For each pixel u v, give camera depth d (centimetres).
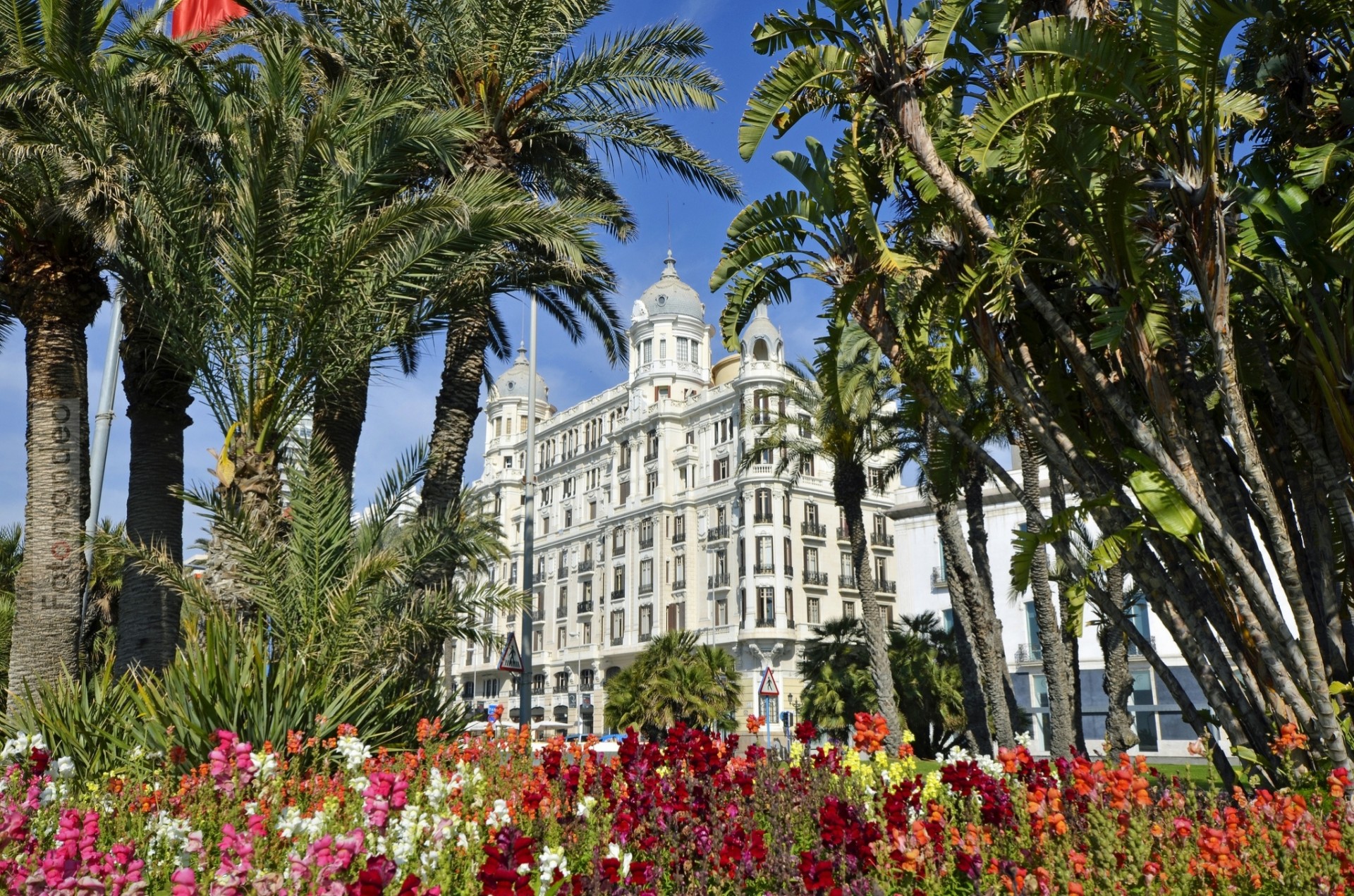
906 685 3356
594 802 679
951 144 925
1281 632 803
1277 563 794
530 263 1744
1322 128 932
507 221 1251
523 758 1026
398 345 1389
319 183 1205
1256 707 869
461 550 1259
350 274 1223
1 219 1256
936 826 513
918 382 984
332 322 1217
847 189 909
